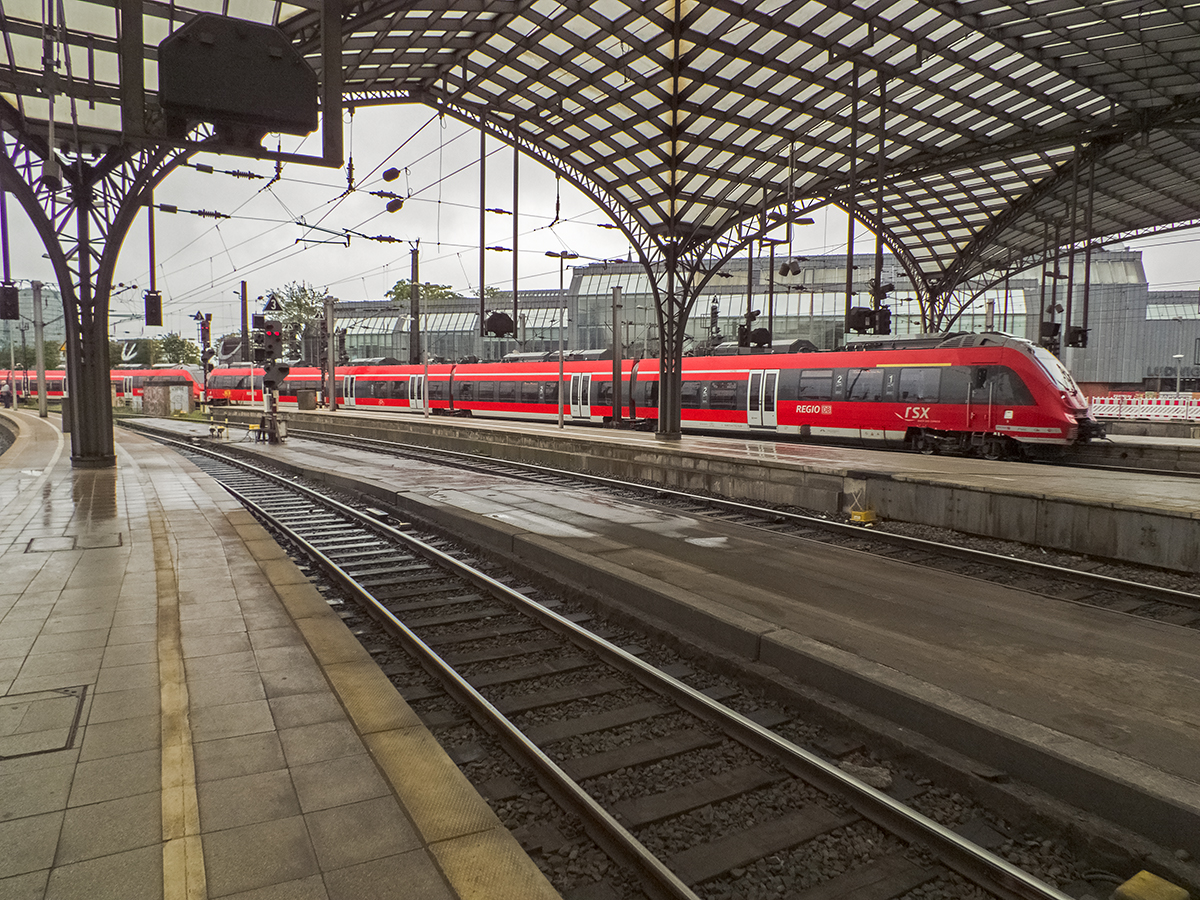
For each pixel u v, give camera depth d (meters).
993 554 9.40
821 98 18.66
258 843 3.25
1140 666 5.65
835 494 13.30
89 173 15.61
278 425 27.61
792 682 5.59
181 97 4.82
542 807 4.18
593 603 7.83
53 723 4.35
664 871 3.47
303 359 69.06
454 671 5.79
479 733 5.06
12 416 39.81
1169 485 11.72
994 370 19.36
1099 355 60.47
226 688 4.92
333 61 5.61
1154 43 16.62
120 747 4.08
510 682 5.91
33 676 5.05
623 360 30.47
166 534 9.80
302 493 15.80
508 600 8.04
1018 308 59.72
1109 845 3.62
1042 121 22.22
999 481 12.07
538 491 15.16
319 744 4.16
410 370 40.88
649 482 17.70
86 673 5.11
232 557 8.59
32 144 14.59
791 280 58.84
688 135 19.17
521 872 3.11
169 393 49.56
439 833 3.36
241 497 14.62
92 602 6.77
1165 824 3.58
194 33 4.87
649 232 22.30
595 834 3.89
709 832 3.96
